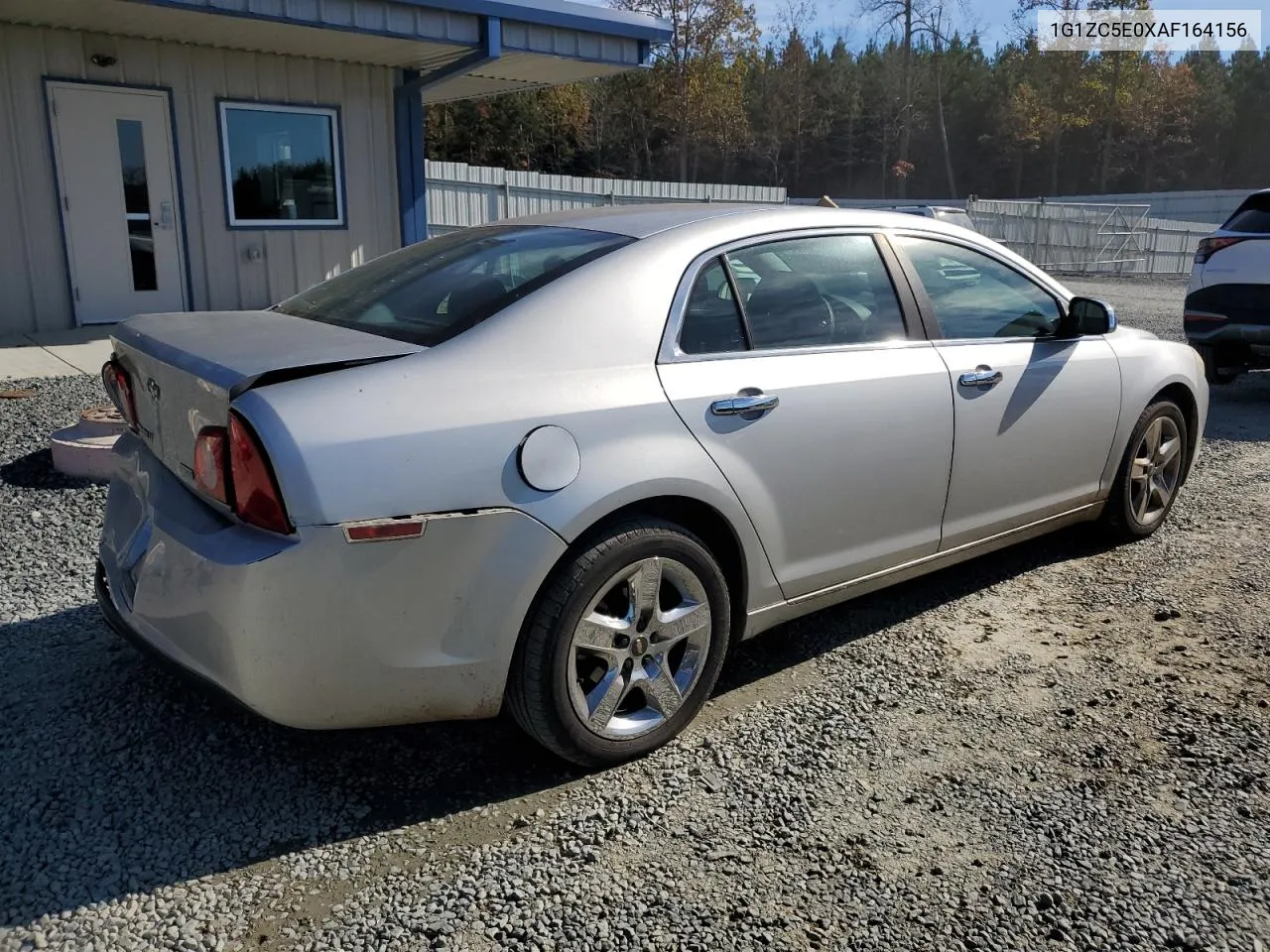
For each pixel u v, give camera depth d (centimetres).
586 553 279
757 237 340
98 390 771
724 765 300
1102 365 444
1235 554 485
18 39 973
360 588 246
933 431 368
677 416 297
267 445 239
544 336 285
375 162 1228
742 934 231
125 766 292
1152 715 332
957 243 404
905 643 386
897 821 274
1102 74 5306
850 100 6644
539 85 1389
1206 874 254
